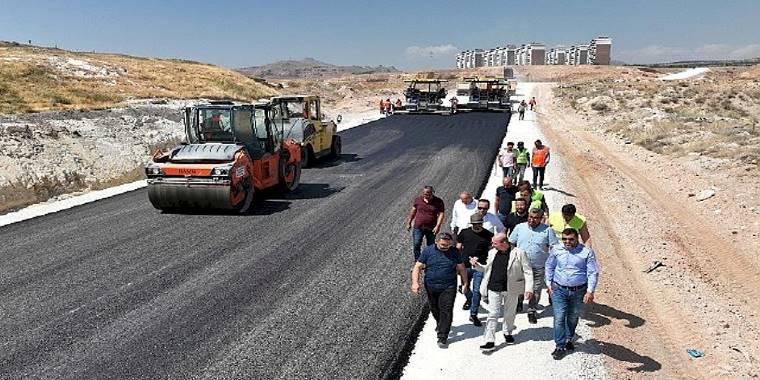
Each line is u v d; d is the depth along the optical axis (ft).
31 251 35.40
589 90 220.23
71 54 211.41
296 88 246.27
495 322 23.18
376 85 324.60
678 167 75.10
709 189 61.87
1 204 48.98
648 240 44.78
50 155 84.79
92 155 90.68
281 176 53.06
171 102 146.10
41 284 29.66
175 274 31.27
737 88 202.28
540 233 25.77
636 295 32.22
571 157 82.79
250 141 48.88
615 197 59.06
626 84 247.09
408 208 47.29
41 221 43.16
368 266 32.86
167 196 44.27
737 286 37.17
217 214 45.70
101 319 25.43
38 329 24.41
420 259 23.61
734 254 43.42
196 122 48.93
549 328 25.50
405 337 24.13
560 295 22.62
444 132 107.55
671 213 55.16
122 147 97.66
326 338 23.90
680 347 25.89
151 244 37.01
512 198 35.09
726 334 28.04
